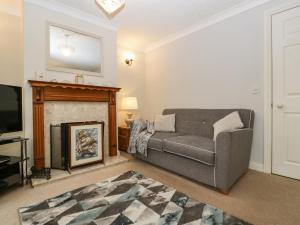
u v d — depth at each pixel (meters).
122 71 4.00
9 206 1.58
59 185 2.01
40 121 2.32
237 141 1.91
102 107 3.00
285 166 2.20
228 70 2.75
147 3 2.52
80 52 2.79
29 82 2.23
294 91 2.12
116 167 2.62
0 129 1.96
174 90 3.68
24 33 2.27
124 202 1.63
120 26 3.22
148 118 4.34
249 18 2.49
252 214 1.45
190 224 1.32
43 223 1.34
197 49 3.20
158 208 1.54
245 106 2.56
